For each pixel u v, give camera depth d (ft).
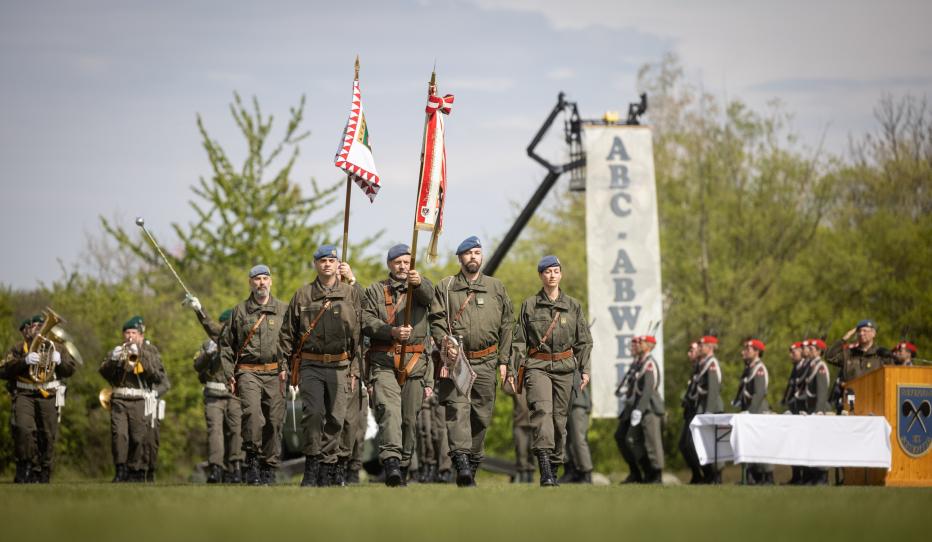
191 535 30.58
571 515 39.27
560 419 76.43
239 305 82.28
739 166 244.63
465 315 74.38
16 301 183.83
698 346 121.29
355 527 33.68
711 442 100.83
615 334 159.84
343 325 72.79
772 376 219.41
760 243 239.91
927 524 36.29
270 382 81.92
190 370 185.16
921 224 248.73
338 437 73.46
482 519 37.22
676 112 246.68
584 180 168.96
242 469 105.29
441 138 73.87
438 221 73.46
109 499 49.44
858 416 95.35
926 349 221.66
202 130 227.61
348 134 77.05
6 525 33.96
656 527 34.24
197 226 229.86
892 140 268.21
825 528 34.17
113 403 106.42
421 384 75.61
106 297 189.26
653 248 161.48
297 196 233.96
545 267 76.07
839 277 236.84
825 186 245.04
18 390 103.76
